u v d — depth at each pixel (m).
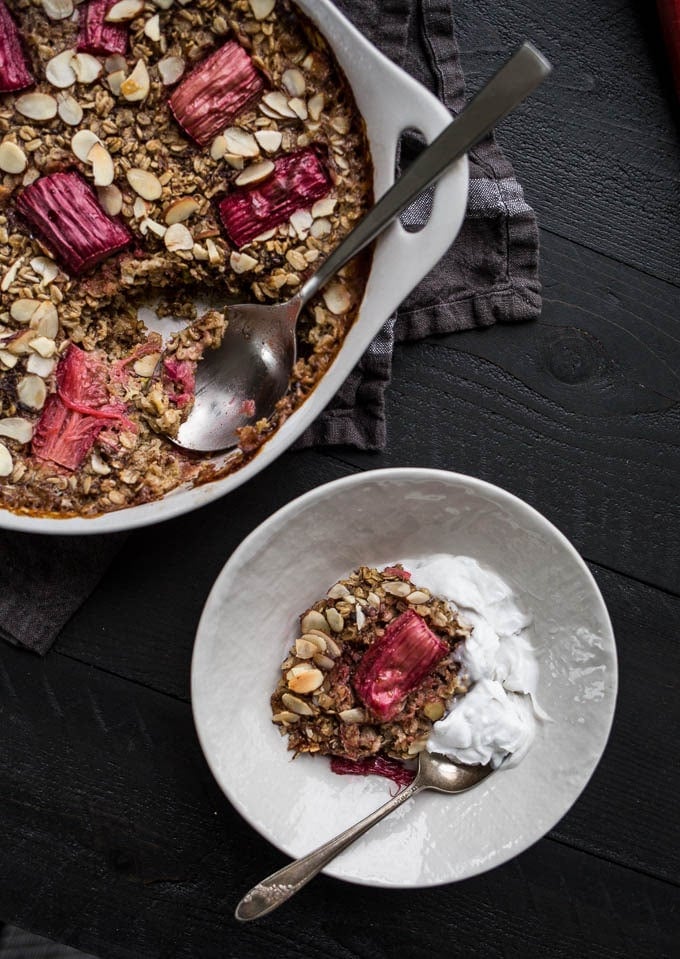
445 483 0.69
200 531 0.74
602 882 0.76
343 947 0.75
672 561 0.76
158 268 0.69
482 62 0.74
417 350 0.75
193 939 0.74
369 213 0.67
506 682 0.72
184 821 0.74
